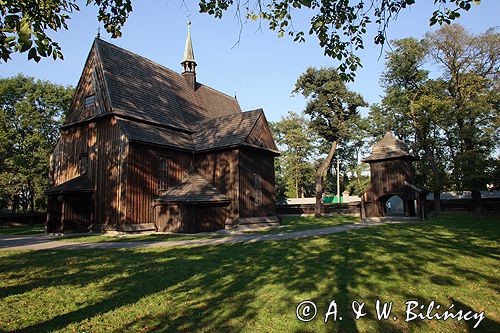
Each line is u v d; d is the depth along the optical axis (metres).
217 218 23.31
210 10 7.64
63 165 25.56
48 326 5.81
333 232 18.14
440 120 30.94
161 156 24.14
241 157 24.95
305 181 64.56
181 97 31.08
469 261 9.91
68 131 25.66
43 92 45.66
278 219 26.89
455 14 6.19
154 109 26.17
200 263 10.68
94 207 22.84
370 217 28.27
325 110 36.53
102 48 25.03
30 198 45.16
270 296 7.09
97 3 7.17
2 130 38.06
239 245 14.46
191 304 6.76
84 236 20.47
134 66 27.36
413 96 35.09
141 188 22.30
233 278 8.63
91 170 23.47
